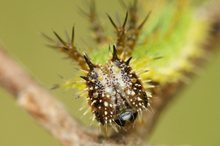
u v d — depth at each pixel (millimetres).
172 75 70
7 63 64
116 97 59
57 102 63
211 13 78
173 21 73
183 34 74
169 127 91
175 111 92
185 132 91
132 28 63
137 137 62
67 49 60
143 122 63
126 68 60
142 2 76
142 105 60
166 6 75
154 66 66
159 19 73
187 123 92
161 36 71
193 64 75
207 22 77
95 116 59
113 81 59
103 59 61
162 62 69
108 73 59
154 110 66
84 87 60
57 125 62
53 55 92
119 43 61
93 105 59
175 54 72
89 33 66
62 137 62
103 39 65
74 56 60
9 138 92
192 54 74
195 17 77
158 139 90
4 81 63
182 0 75
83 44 63
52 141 91
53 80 91
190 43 74
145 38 68
